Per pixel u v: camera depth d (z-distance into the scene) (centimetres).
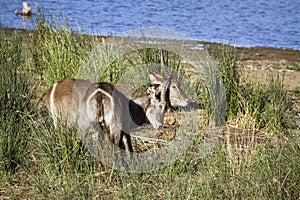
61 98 1545
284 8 4953
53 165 1477
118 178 1458
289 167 1422
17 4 4725
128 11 4669
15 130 1552
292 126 1802
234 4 5125
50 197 1355
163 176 1467
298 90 2306
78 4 4888
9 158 1496
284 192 1359
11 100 1733
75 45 2089
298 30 4094
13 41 2444
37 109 1777
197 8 4900
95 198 1327
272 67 2825
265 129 1902
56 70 2059
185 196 1348
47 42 2197
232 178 1406
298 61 3114
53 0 5038
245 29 4084
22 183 1441
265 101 1969
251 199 1341
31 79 2162
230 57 2042
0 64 2002
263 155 1498
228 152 1538
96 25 4022
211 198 1336
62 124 1522
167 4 5062
